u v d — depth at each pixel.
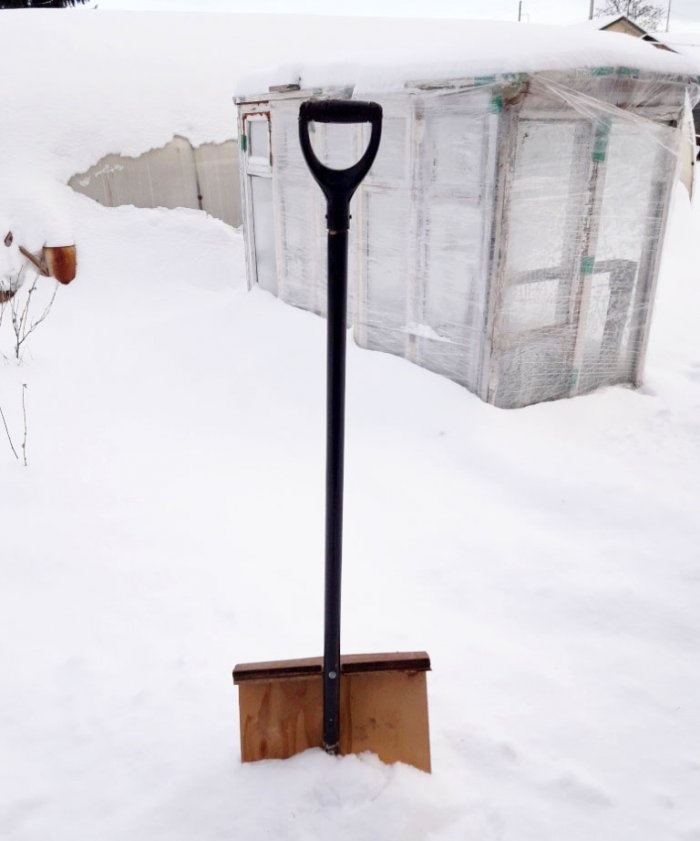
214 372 4.63
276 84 4.57
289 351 4.63
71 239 6.72
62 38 7.80
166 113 7.56
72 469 3.32
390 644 2.09
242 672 1.53
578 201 3.50
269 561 2.56
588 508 2.86
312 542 2.69
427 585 2.41
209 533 2.75
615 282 3.87
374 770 1.56
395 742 1.58
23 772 1.66
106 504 2.98
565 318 3.73
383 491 3.06
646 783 1.64
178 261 7.10
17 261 6.54
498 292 3.38
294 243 5.06
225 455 3.52
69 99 7.28
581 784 1.62
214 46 8.41
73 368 4.88
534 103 3.15
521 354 3.64
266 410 4.04
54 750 1.72
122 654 2.05
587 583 2.38
